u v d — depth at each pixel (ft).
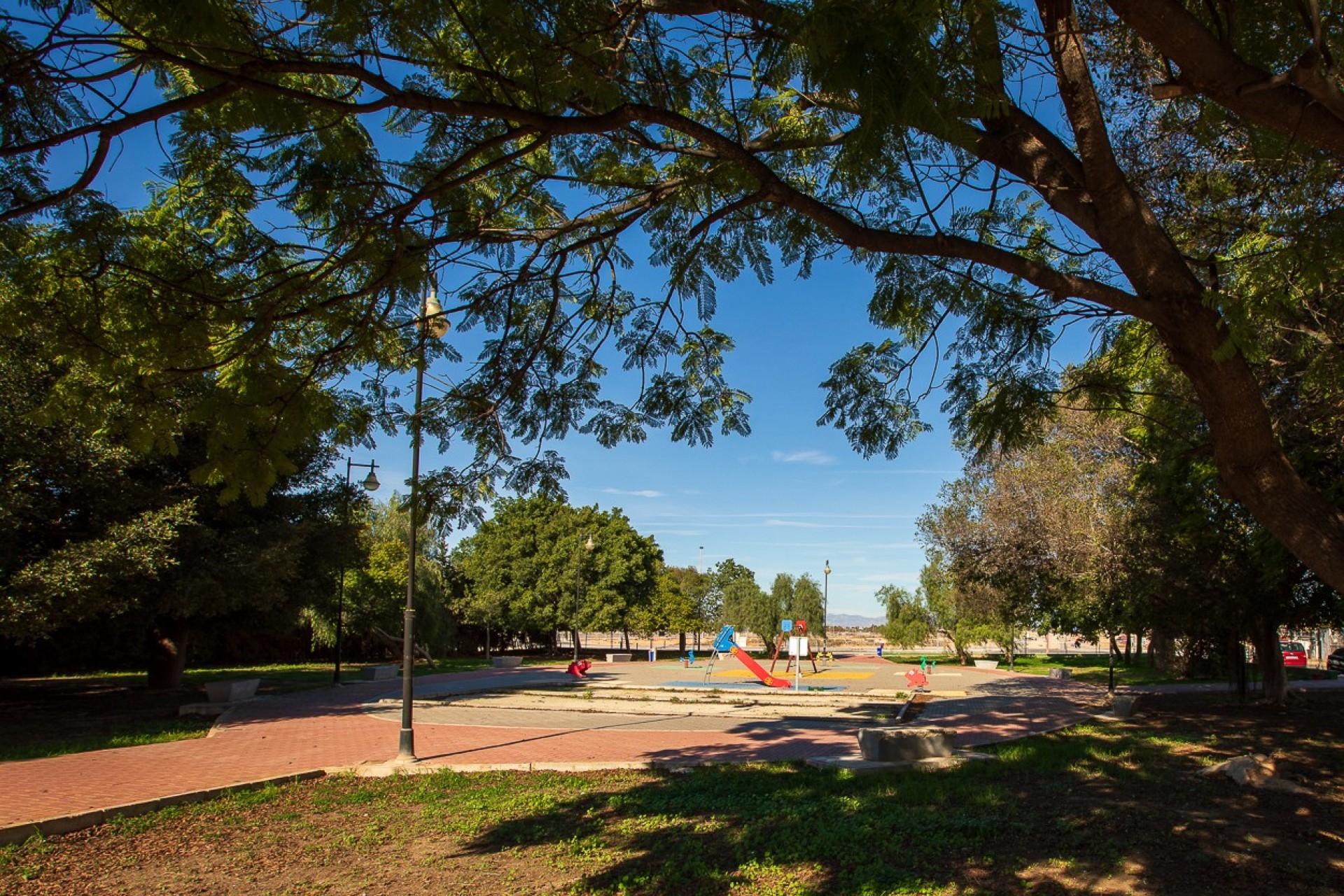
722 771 33.63
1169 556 50.65
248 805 29.12
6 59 11.05
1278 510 13.14
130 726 52.44
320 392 16.58
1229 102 12.13
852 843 21.81
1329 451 30.17
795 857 20.77
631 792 29.55
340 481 80.12
